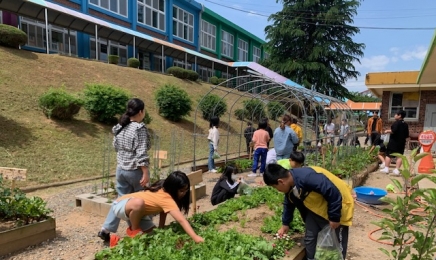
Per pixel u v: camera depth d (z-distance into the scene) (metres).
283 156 7.61
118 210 3.73
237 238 3.40
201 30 31.67
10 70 11.82
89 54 21.11
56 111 10.35
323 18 29.97
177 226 3.77
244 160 11.10
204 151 13.25
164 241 3.19
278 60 31.25
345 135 10.90
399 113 9.11
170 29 27.16
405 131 9.11
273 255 3.30
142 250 2.98
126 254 2.98
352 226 5.09
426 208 2.68
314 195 3.04
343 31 31.14
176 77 22.05
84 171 8.42
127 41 22.34
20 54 13.40
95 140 10.38
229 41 36.88
